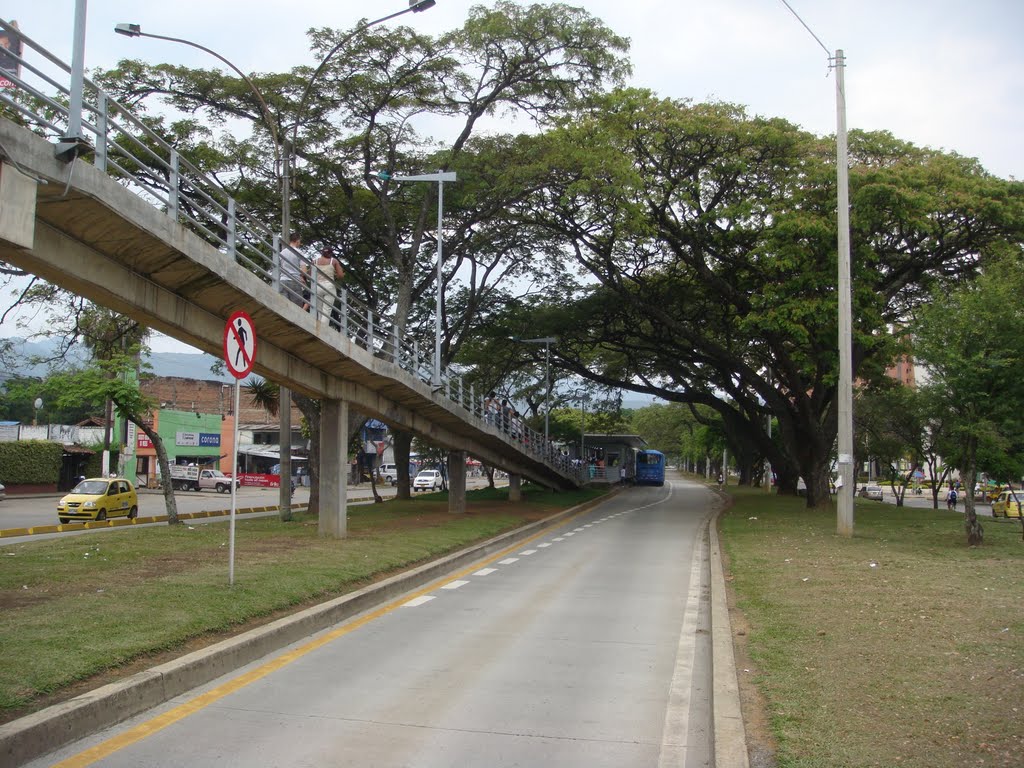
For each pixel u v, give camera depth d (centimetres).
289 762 500
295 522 2305
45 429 5578
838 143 2009
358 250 3294
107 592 901
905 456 4372
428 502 3544
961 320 1742
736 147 2567
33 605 817
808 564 1359
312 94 2684
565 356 4134
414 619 981
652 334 3675
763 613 930
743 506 3284
